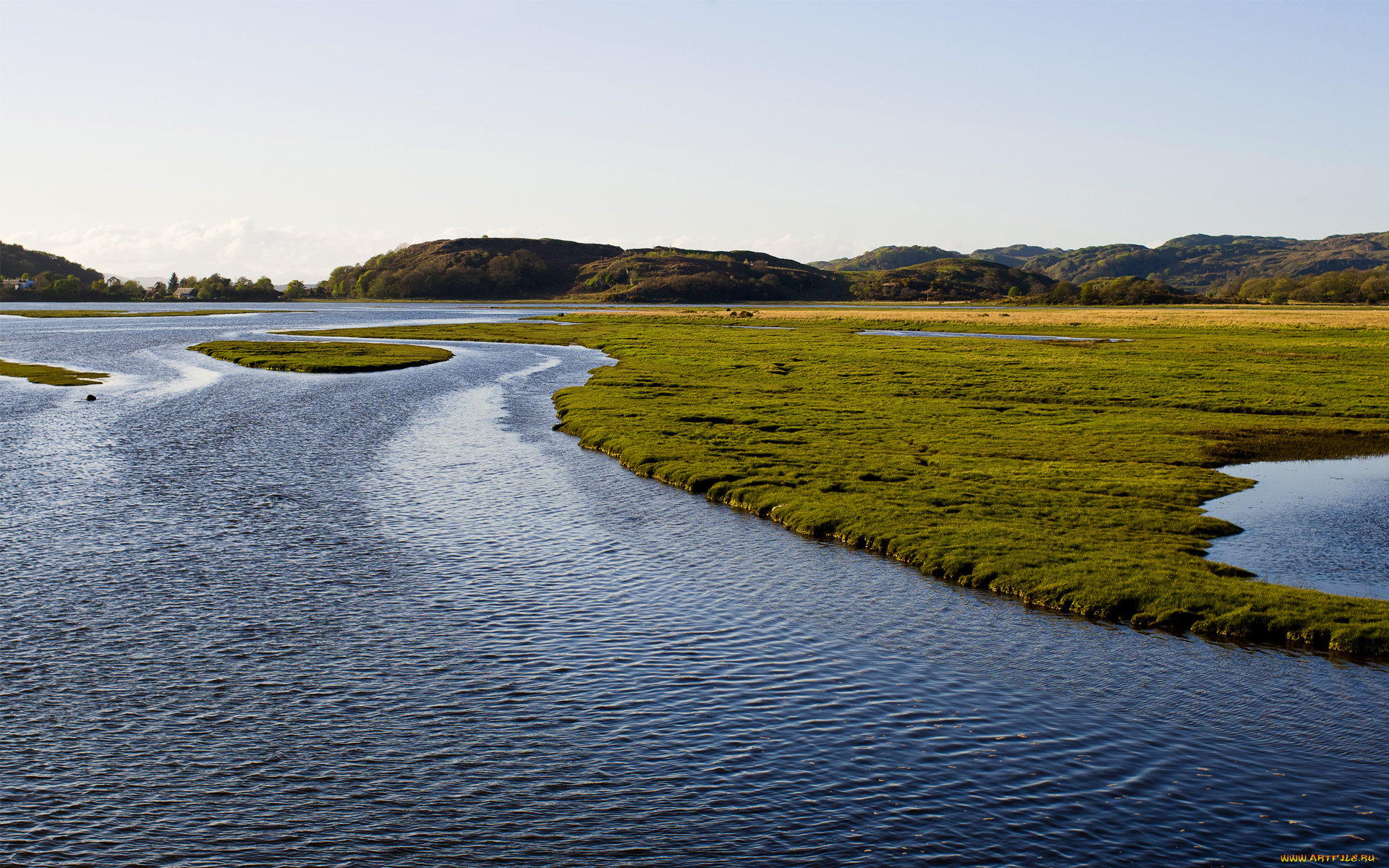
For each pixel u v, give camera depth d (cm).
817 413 5603
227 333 13100
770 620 2158
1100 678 1850
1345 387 6850
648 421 5100
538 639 2014
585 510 3198
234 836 1298
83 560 2491
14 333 12494
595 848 1284
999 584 2403
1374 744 1593
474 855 1266
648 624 2116
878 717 1675
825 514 3044
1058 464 4075
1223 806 1401
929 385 7144
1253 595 2264
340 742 1559
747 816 1362
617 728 1619
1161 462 4191
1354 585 2462
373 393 6362
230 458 3947
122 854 1256
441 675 1822
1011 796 1420
